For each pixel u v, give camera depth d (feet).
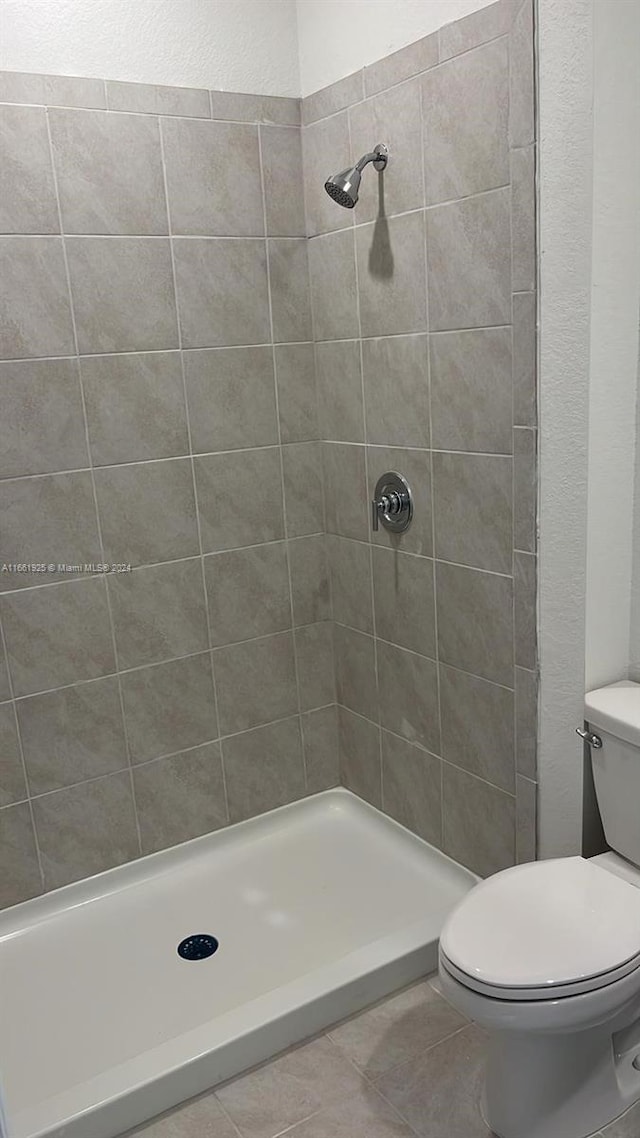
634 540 6.48
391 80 6.63
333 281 7.74
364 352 7.55
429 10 6.18
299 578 8.55
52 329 6.86
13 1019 6.47
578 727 6.48
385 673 8.20
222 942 7.21
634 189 5.87
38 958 7.13
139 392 7.34
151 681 7.86
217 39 7.22
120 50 6.79
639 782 5.98
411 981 6.73
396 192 6.81
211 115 7.28
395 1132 5.50
